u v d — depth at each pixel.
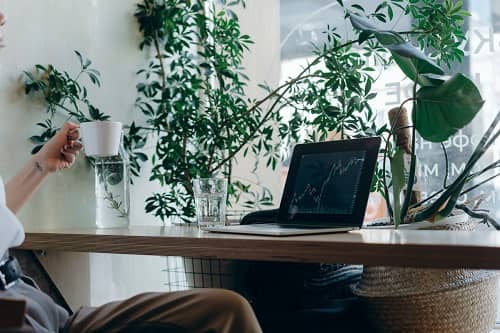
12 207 1.73
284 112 2.65
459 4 2.06
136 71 2.53
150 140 2.58
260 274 1.96
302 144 1.81
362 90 2.24
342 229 1.48
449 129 1.85
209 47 2.55
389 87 2.44
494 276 1.65
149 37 2.57
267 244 1.28
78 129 1.83
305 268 1.90
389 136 1.93
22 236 1.45
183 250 1.41
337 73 2.17
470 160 1.78
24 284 1.51
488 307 1.68
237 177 2.75
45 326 1.41
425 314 1.60
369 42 2.22
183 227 1.96
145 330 1.27
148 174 2.57
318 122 2.23
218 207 1.78
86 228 2.01
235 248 1.32
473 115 1.81
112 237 1.56
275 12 2.74
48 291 1.93
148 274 2.56
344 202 1.59
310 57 2.66
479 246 1.05
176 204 2.46
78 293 2.19
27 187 1.77
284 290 1.92
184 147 2.44
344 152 1.66
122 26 2.47
